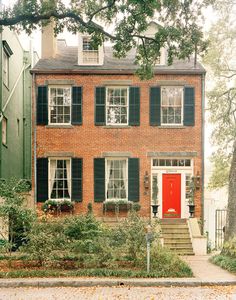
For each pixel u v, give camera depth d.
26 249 13.51
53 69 21.34
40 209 20.84
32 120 21.31
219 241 22.36
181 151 21.33
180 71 21.45
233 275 12.78
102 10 16.06
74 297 10.16
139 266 13.46
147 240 12.70
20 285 11.57
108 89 21.66
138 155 21.30
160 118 21.42
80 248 13.78
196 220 20.02
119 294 10.52
